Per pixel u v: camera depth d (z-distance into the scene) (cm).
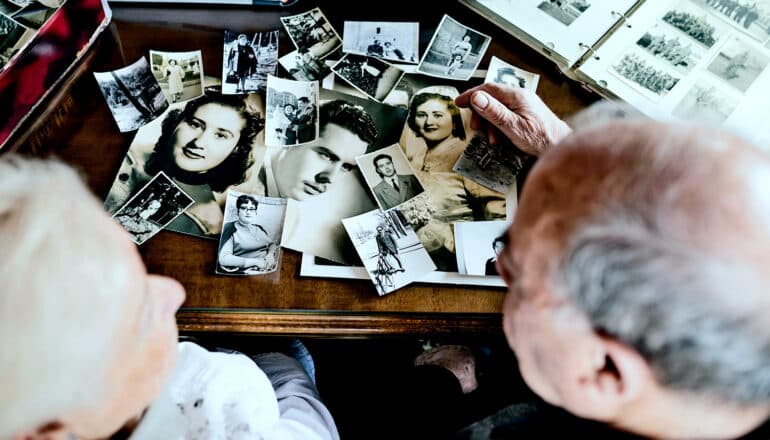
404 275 87
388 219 92
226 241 89
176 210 92
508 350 100
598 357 43
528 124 96
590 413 48
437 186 95
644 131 41
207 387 60
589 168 41
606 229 38
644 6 115
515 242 46
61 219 37
